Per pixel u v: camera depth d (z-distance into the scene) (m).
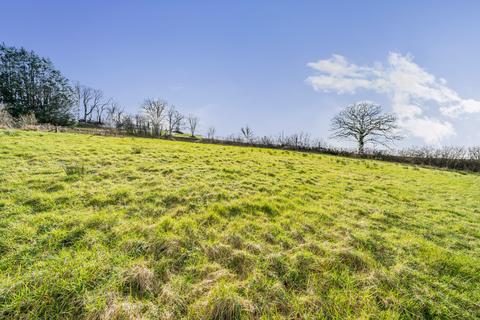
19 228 4.19
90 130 39.84
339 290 3.49
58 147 11.33
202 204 6.21
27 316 2.67
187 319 2.82
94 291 3.04
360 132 44.72
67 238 4.13
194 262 3.86
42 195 5.62
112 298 2.97
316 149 34.00
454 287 3.84
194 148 17.48
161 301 3.03
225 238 4.62
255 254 4.22
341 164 18.22
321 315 3.03
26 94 46.38
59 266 3.37
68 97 51.84
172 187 7.27
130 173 8.40
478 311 3.37
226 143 38.34
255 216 5.87
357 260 4.21
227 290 3.20
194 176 8.70
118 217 5.01
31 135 14.50
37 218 4.61
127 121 52.69
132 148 13.61
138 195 6.37
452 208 8.45
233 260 4.00
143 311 2.87
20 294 2.86
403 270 4.04
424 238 5.55
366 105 44.41
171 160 11.45
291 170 12.46
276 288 3.37
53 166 8.14
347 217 6.42
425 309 3.31
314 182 10.29
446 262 4.47
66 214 4.91
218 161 12.48
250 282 3.46
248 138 41.97
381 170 17.41
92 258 3.62
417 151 32.12
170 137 43.34
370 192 9.62
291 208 6.68
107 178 7.63
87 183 6.89
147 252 3.96
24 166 7.79
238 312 2.94
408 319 3.12
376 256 4.52
